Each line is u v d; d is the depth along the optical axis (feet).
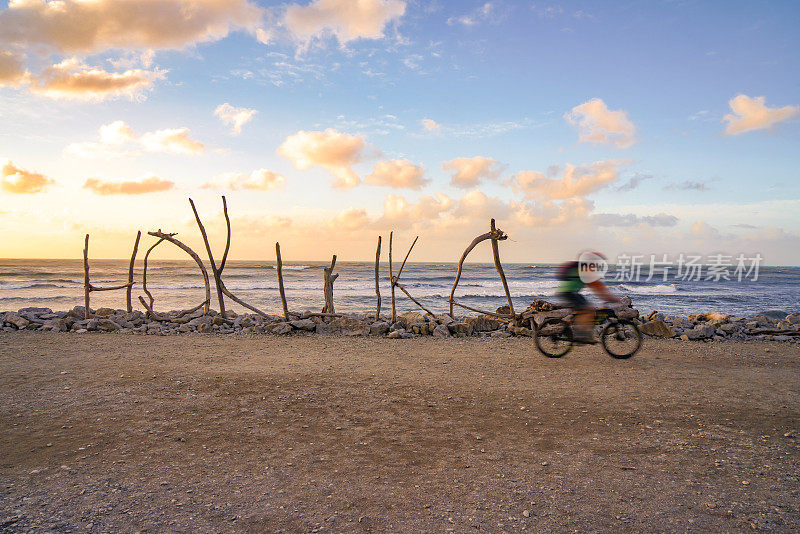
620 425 16.37
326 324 39.14
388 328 39.09
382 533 9.46
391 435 15.26
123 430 15.38
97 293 124.67
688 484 11.79
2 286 145.28
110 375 22.95
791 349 32.60
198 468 12.54
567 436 15.25
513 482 11.85
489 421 16.74
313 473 12.31
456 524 9.81
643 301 114.32
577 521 9.96
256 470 12.45
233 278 195.11
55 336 35.53
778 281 208.33
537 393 20.61
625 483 11.82
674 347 33.17
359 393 20.34
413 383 22.25
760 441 14.90
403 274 241.55
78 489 11.23
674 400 19.57
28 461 12.84
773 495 11.20
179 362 26.40
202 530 9.49
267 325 38.60
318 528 9.62
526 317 32.22
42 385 20.93
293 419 16.78
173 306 94.48
